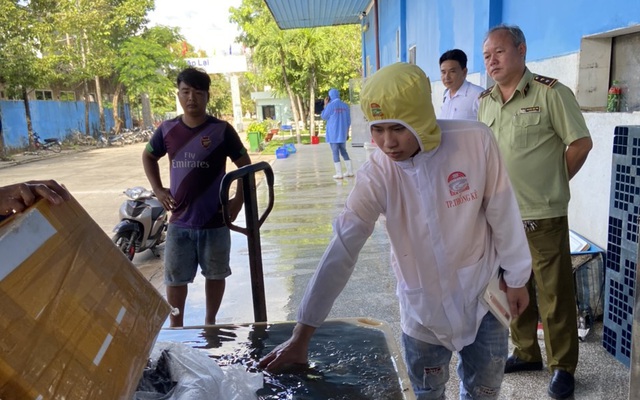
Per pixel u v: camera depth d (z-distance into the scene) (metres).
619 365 2.62
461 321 1.61
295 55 20.34
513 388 2.51
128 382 1.03
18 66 17.42
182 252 2.95
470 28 5.16
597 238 3.21
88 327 1.02
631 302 2.54
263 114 39.72
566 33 3.46
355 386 1.40
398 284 1.73
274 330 1.78
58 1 19.88
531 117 2.35
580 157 2.28
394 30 10.02
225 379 1.31
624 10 2.83
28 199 1.09
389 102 1.33
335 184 8.79
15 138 19.52
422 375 1.77
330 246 1.57
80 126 25.38
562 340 2.40
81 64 21.92
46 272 1.00
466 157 1.51
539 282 2.43
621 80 3.19
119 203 8.43
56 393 0.85
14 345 0.83
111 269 1.23
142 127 30.09
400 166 1.51
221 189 1.82
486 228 1.62
